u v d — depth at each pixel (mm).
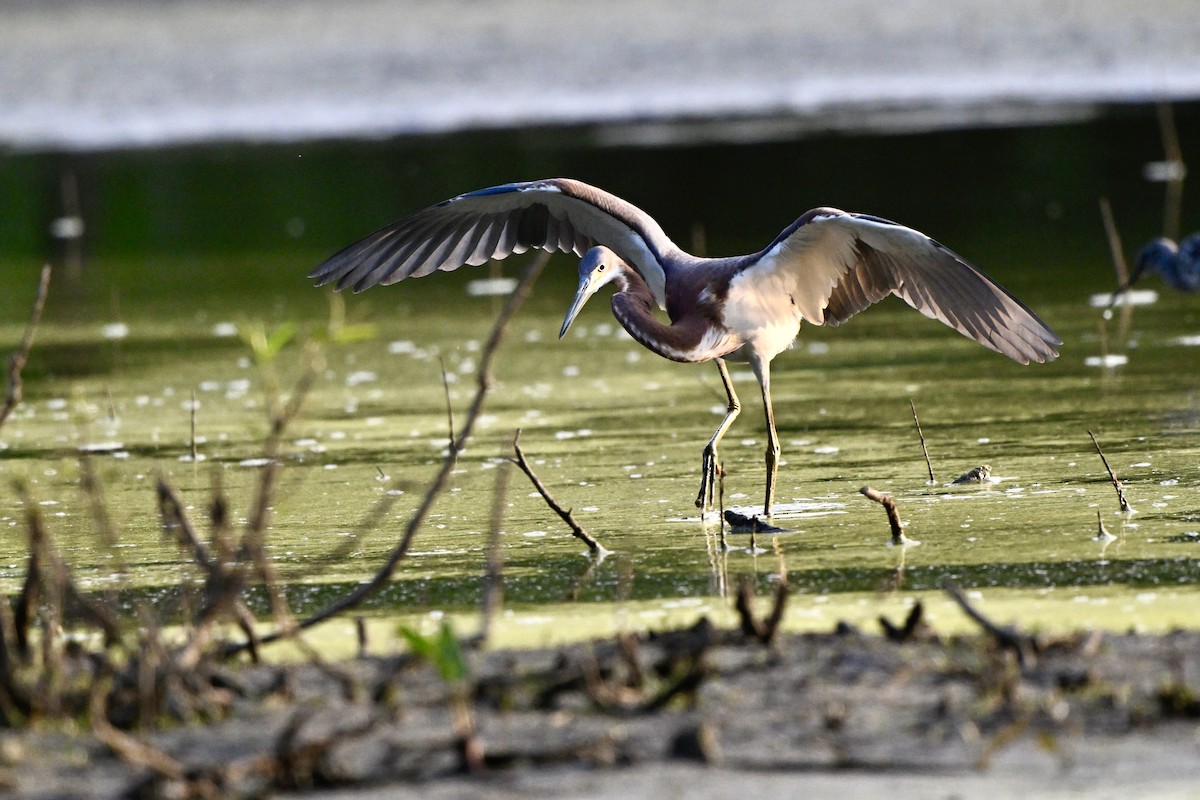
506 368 16766
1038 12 41156
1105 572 9383
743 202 25812
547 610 9094
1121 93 33156
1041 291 19219
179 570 10195
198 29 44312
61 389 16453
